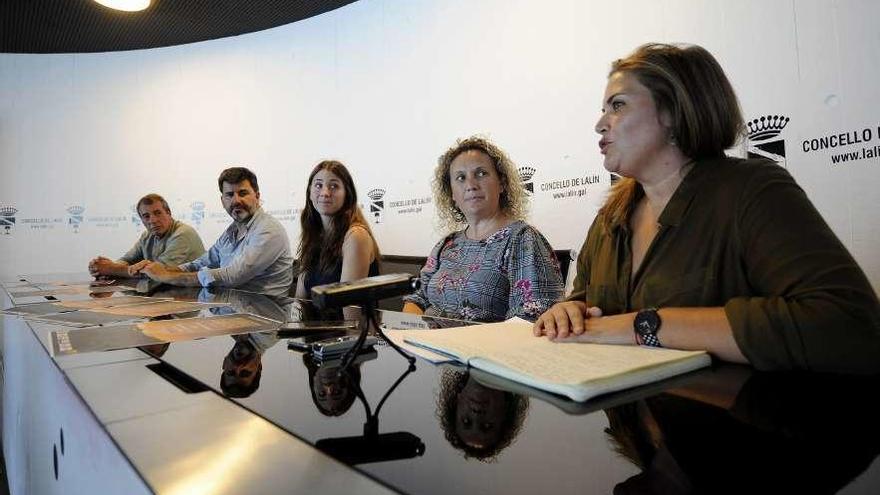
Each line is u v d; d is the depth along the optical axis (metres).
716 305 0.79
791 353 0.54
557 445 0.33
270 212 4.43
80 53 4.59
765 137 2.07
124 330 0.85
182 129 4.62
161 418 0.39
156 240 3.15
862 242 1.85
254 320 0.98
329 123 4.14
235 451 0.32
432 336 0.73
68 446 0.55
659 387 0.49
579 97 2.78
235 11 3.99
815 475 0.28
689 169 0.90
